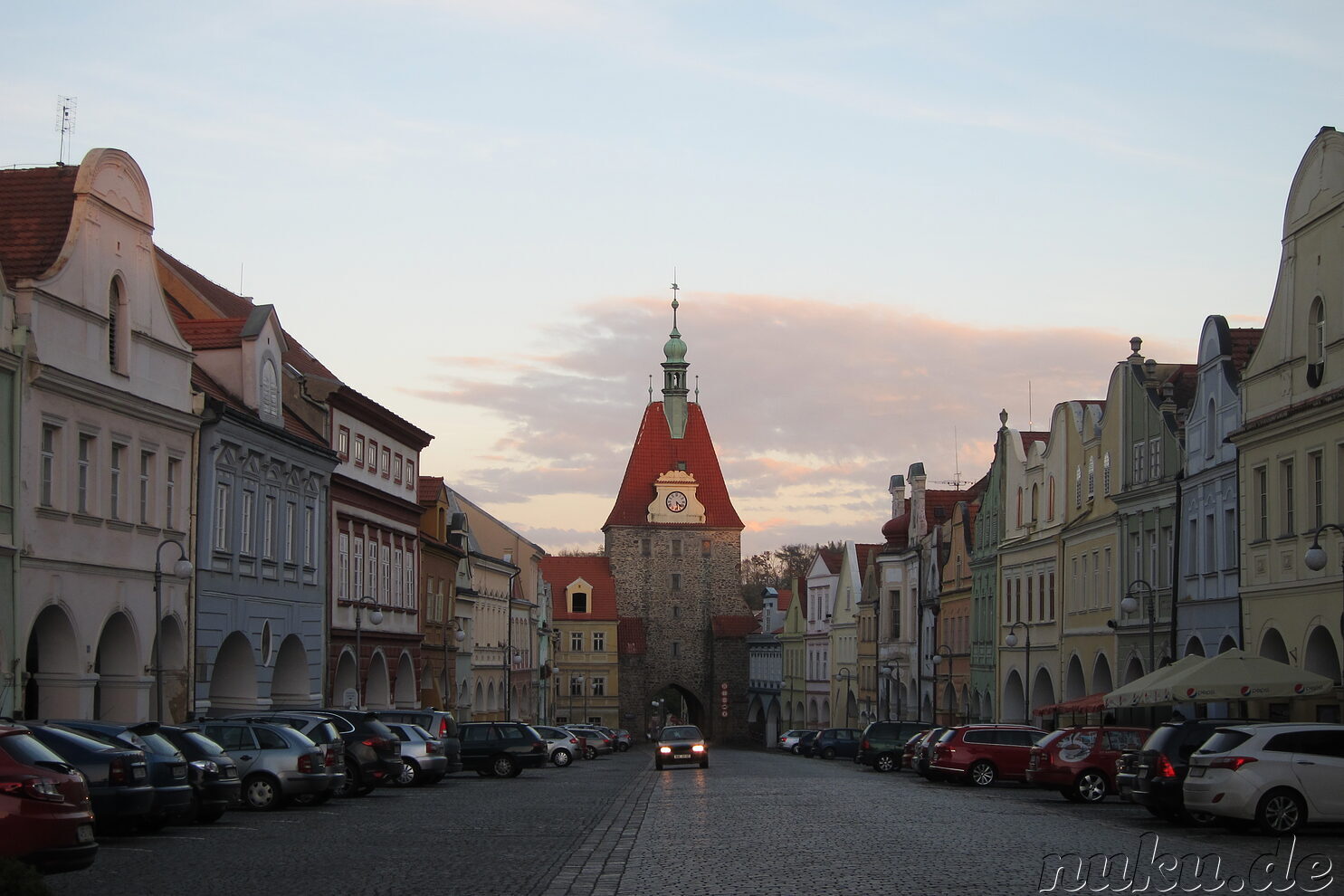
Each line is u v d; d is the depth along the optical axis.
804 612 139.75
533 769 67.94
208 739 30.27
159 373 45.16
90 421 40.47
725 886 19.08
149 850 24.11
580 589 154.38
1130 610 46.91
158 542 44.75
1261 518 44.53
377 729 40.19
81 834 18.34
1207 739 27.09
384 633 68.19
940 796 40.34
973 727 46.62
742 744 155.12
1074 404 66.38
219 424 48.44
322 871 21.25
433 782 47.16
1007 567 76.31
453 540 87.81
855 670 118.62
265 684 53.25
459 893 18.69
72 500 39.47
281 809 34.00
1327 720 39.88
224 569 49.44
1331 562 39.28
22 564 36.62
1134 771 30.44
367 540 66.12
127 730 25.47
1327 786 25.52
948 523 92.19
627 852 23.92
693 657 155.88
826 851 23.66
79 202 40.09
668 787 45.97
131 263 43.22
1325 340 40.25
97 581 40.75
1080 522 63.59
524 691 113.50
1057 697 67.06
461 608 87.25
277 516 54.72
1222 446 48.09
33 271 38.78
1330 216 40.16
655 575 156.25
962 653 85.88
